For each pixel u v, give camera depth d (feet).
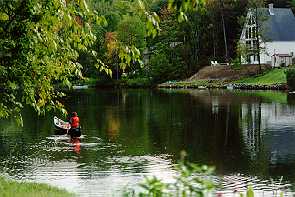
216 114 148.77
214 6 362.12
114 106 183.42
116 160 80.59
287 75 244.01
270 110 156.04
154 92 269.03
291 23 342.44
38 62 41.01
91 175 69.41
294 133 109.09
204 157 83.46
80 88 330.75
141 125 126.00
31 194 50.34
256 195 58.08
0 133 112.68
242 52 311.06
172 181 65.05
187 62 352.08
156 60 342.44
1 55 38.52
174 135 108.68
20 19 37.37
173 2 22.95
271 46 330.13
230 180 65.98
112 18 368.07
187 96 228.84
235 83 291.17
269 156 83.76
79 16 37.93
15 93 43.88
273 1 393.50
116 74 361.30
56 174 70.33
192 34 359.87
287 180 66.28
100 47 346.95
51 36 39.42
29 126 124.77
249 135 107.45
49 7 36.94
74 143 98.27
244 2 364.58
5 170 73.41
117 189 60.70
